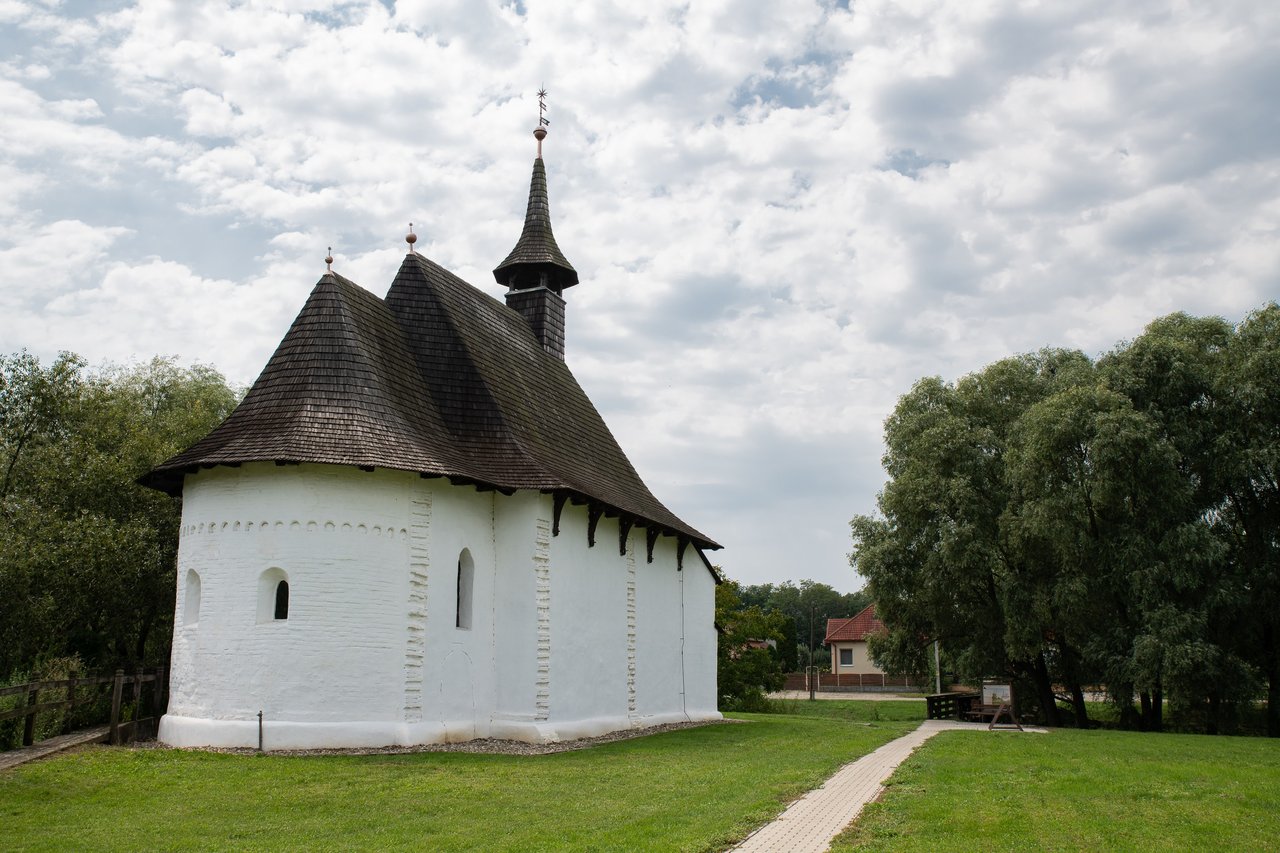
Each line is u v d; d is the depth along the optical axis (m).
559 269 37.28
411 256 28.55
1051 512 33.09
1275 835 12.46
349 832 13.11
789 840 12.06
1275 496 34.00
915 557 39.44
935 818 13.32
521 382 30.73
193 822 13.79
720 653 52.44
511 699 24.53
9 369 29.16
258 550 21.72
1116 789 15.81
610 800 15.22
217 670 21.47
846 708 54.22
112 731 20.75
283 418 22.42
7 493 28.55
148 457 30.55
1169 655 30.47
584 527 27.95
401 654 22.19
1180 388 34.28
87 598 27.67
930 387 41.78
